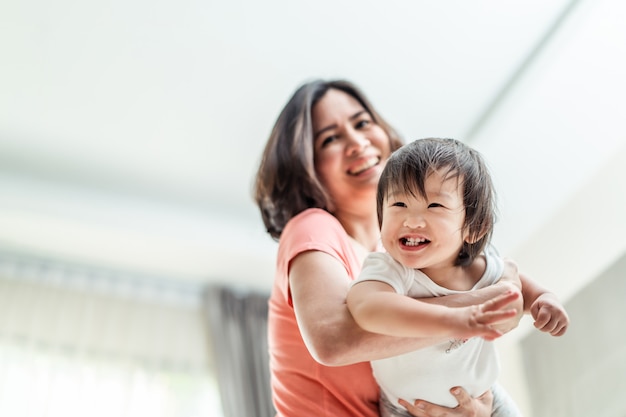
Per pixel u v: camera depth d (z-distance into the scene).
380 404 1.30
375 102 3.42
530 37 3.10
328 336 1.13
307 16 3.02
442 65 3.25
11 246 3.95
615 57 2.83
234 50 3.15
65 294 4.00
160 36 3.08
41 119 3.44
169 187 3.82
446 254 1.16
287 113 1.78
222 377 3.91
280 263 1.40
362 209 1.69
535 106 3.11
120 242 3.90
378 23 3.05
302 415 1.30
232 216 4.01
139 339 4.00
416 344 1.12
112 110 3.40
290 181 1.70
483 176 1.22
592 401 2.87
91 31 3.06
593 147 3.12
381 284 1.14
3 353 3.74
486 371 1.23
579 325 3.05
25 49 3.13
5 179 3.73
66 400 3.70
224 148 3.62
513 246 3.59
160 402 3.84
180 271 4.18
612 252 2.95
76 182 3.78
